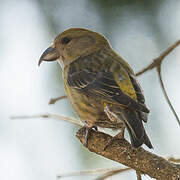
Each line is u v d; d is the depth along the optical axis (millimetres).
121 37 12773
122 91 9953
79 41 11945
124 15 12695
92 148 9672
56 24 13039
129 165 9172
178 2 12633
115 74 10414
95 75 10633
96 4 12797
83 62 11195
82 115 10703
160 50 12773
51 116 10820
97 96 10273
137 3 12617
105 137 9656
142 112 9539
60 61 12219
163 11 12641
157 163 8914
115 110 9680
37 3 13180
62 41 12086
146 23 12695
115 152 9344
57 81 12961
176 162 10273
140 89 10156
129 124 9312
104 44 12016
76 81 10867
